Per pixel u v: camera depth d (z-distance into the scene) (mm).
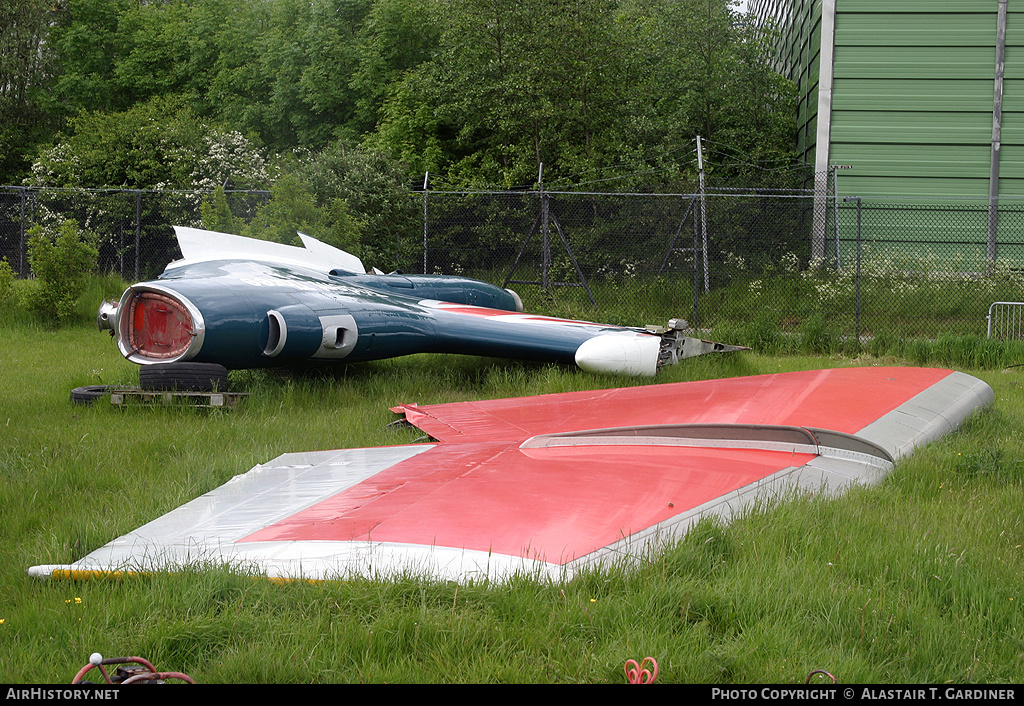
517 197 21375
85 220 21062
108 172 21547
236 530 4105
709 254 20172
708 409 6797
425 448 6031
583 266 20438
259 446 6555
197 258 9484
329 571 3473
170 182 20922
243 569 3529
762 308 17375
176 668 2941
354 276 10789
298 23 28609
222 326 8016
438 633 3035
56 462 5758
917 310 16844
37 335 13039
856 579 3676
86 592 3516
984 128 19234
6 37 30031
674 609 3256
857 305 14586
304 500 4598
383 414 7938
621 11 28219
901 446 6027
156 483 5391
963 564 3801
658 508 4285
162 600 3312
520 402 7938
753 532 3998
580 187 21219
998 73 19078
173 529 4242
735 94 24203
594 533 3889
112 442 6441
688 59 24172
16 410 7590
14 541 4336
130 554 3844
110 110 30016
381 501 4418
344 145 23234
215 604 3326
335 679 2797
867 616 3242
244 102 28594
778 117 24328
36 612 3334
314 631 3072
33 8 30469
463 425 7070
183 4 32812
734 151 23719
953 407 7363
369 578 3398
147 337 8383
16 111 29922
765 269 18859
